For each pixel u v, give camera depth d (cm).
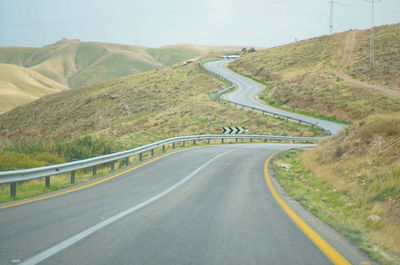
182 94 8175
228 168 1869
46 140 2500
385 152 1412
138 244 549
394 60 7844
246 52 15962
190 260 474
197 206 906
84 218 746
